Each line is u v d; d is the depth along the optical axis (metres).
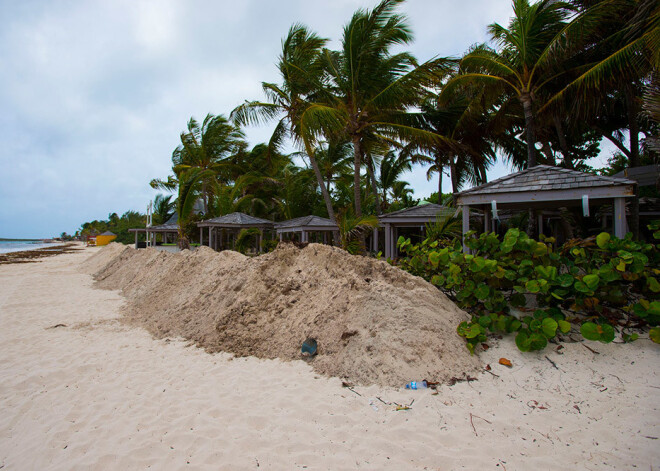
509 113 14.12
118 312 7.09
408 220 14.35
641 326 3.79
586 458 2.19
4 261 22.55
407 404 2.88
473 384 3.16
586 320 3.92
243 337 4.52
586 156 18.42
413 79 12.95
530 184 6.13
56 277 13.72
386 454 2.29
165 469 2.19
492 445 2.34
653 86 6.02
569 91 9.23
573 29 8.52
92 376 3.72
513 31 10.55
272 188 27.94
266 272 5.61
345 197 24.48
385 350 3.48
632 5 7.95
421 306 4.00
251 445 2.42
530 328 3.62
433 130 16.34
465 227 6.69
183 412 2.90
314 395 3.10
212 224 19.41
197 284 6.78
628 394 2.87
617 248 3.98
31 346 4.80
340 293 4.52
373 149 16.97
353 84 13.44
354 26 12.77
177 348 4.63
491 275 4.28
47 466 2.25
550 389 3.04
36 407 3.05
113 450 2.39
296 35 15.40
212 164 25.05
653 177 10.79
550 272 3.93
